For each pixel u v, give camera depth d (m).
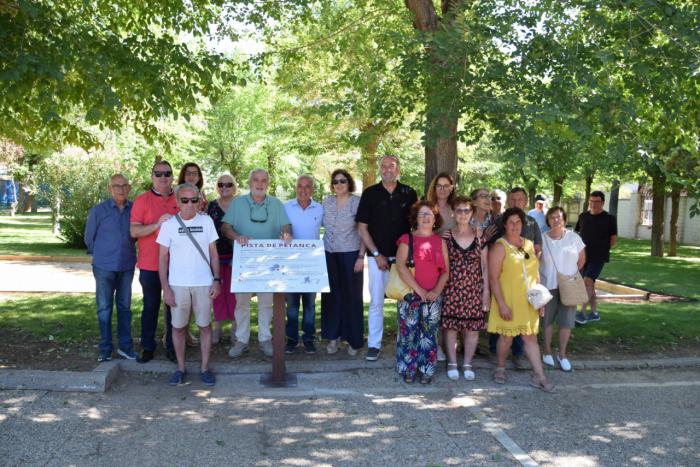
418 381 5.70
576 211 42.94
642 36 6.08
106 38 6.84
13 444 4.09
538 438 4.42
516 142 5.57
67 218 17.66
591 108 5.83
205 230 5.38
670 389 5.59
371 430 4.52
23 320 7.34
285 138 28.16
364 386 5.55
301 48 10.15
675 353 6.70
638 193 33.84
